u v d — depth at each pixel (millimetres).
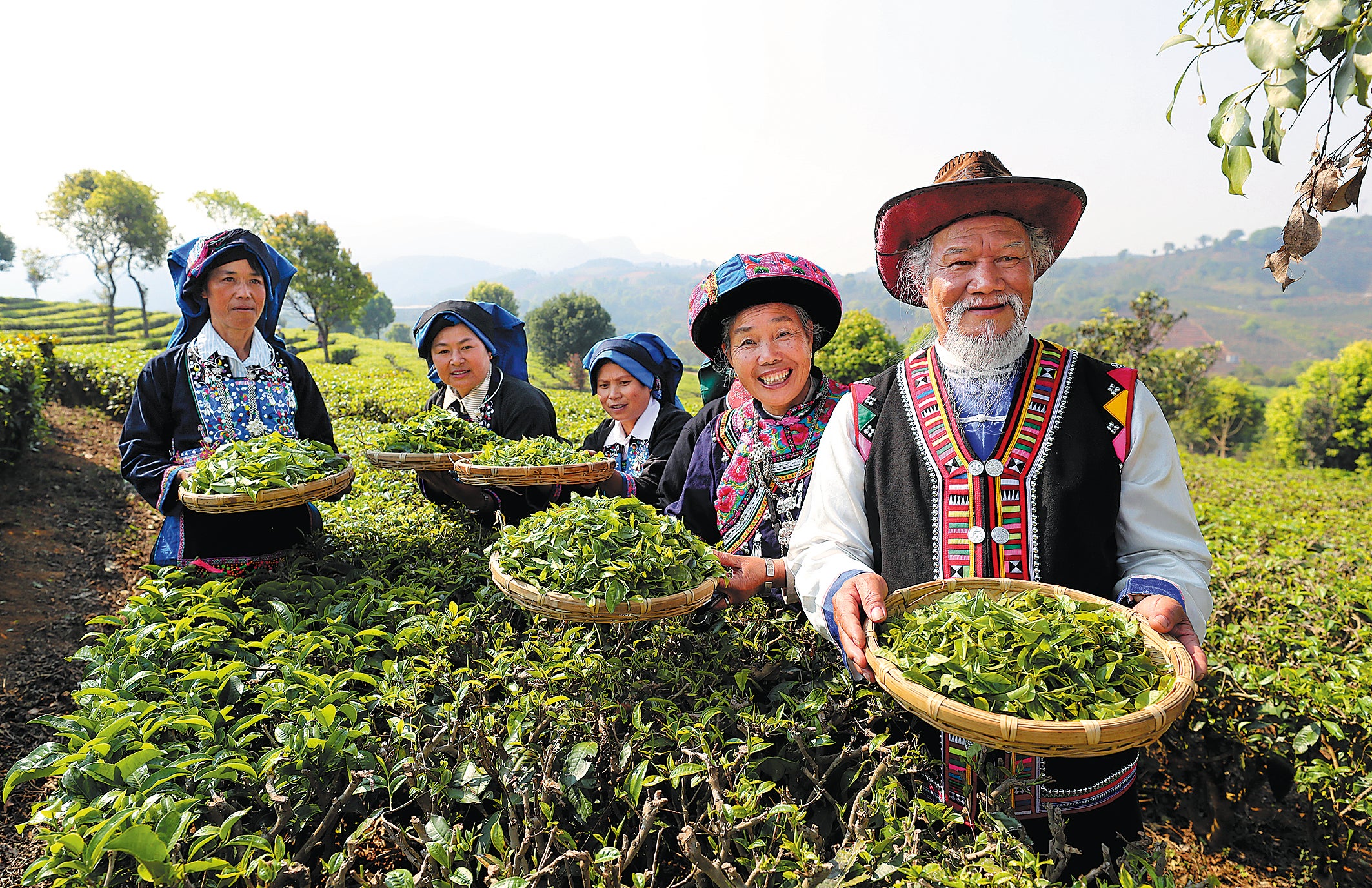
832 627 1931
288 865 1521
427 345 4102
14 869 2646
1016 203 1913
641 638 2496
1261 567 5234
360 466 5867
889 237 2123
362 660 2439
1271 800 3389
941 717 1395
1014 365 1999
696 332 2631
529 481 2875
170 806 1573
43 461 9125
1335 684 3186
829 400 2574
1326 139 1479
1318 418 40562
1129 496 1891
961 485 1944
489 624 2791
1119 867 1680
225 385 3260
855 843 1510
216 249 3135
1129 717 1312
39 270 82438
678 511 2895
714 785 1675
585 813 1736
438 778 1817
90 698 2074
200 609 2627
